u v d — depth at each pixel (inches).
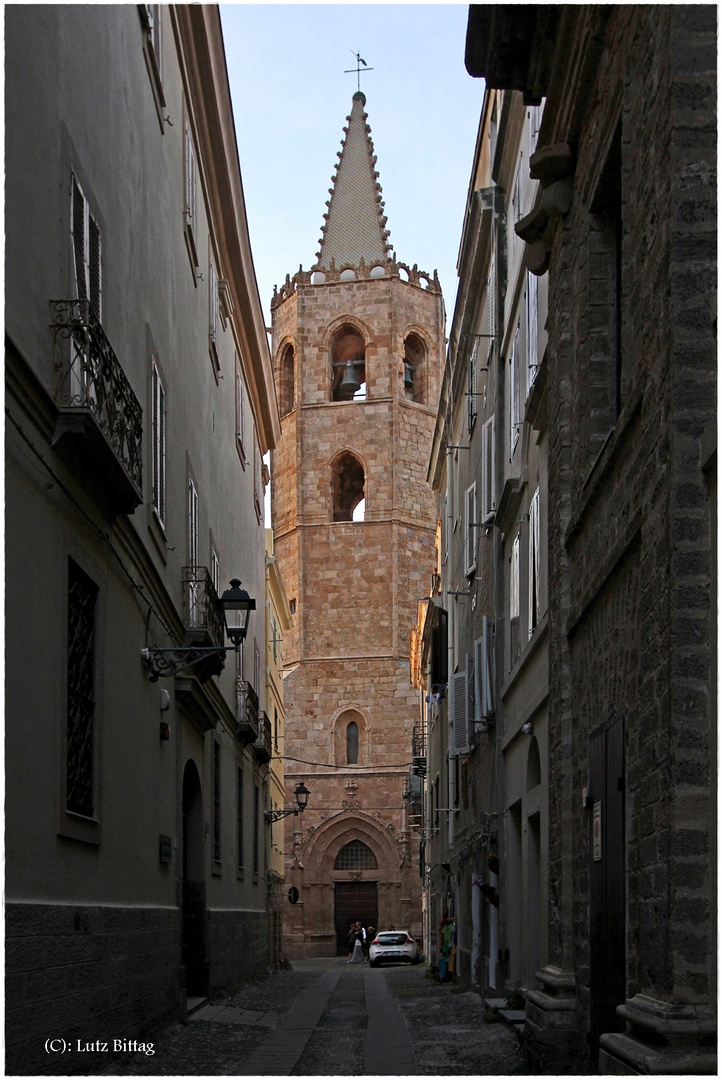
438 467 1647.4
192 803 846.5
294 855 2450.8
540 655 641.0
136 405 520.1
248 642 1302.9
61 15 432.5
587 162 457.4
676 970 268.4
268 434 1588.3
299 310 2691.9
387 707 2522.1
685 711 274.1
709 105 291.4
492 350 927.7
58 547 411.8
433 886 1726.1
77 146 457.1
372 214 2760.8
